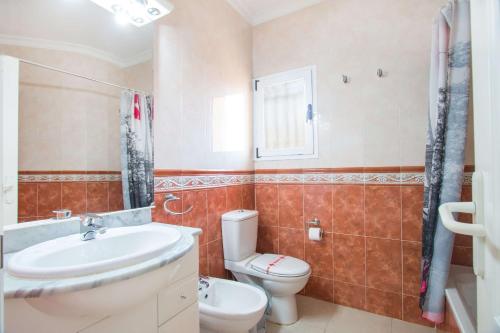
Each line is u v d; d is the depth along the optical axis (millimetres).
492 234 634
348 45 1958
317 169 2055
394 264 1775
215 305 1534
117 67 1273
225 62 2006
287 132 2193
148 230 1117
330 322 1741
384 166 1819
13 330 632
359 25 1922
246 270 1790
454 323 1229
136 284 710
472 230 686
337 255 1965
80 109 1134
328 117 2020
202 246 1735
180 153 1578
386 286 1796
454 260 1622
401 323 1714
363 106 1896
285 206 2186
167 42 1506
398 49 1793
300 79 2145
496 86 600
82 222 1057
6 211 903
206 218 1777
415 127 1733
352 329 1662
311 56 2104
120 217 1248
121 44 1291
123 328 852
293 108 2174
